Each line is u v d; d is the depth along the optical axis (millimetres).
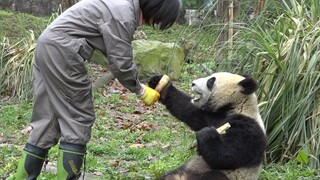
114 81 11539
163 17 4848
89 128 4895
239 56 6812
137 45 11602
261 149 4711
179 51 11383
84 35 4758
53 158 6719
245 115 4754
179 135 7984
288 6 7277
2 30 12914
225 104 4879
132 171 6395
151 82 5332
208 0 8719
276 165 6199
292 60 6301
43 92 4855
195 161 4867
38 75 4887
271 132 6320
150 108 9977
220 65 6867
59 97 4805
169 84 5258
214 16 7836
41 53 4789
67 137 4793
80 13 4770
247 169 4656
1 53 10664
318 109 6230
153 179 5875
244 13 7473
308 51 6371
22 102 9930
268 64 6578
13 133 8148
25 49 10594
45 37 4777
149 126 8703
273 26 7062
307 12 7055
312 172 5875
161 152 7363
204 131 4574
